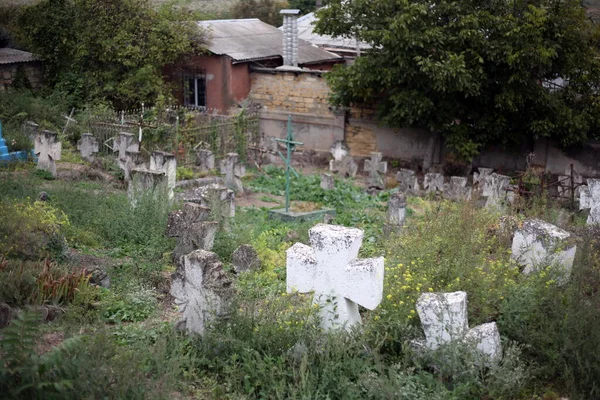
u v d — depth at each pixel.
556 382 8.08
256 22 35.06
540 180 19.36
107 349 7.43
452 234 10.44
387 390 7.24
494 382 7.63
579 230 11.52
